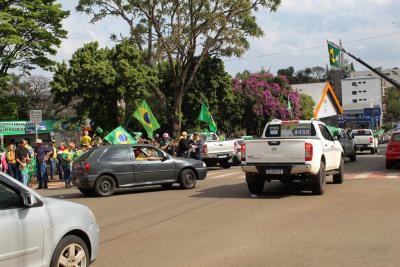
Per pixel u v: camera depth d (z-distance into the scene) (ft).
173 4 106.11
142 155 51.90
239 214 34.22
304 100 185.78
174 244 25.95
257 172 42.55
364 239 25.43
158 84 112.06
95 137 90.38
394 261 21.22
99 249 25.45
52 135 98.22
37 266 17.34
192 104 120.06
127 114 112.27
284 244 24.95
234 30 104.73
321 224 29.66
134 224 32.27
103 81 91.66
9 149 63.10
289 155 41.47
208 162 83.56
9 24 84.79
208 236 27.50
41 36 93.09
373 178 55.67
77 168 50.14
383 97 451.12
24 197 17.21
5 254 16.25
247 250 24.00
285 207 36.47
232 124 145.38
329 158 46.32
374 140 115.24
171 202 42.09
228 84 125.70
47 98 153.58
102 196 49.29
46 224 17.74
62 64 94.58
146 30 110.22
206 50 108.68
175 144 82.74
